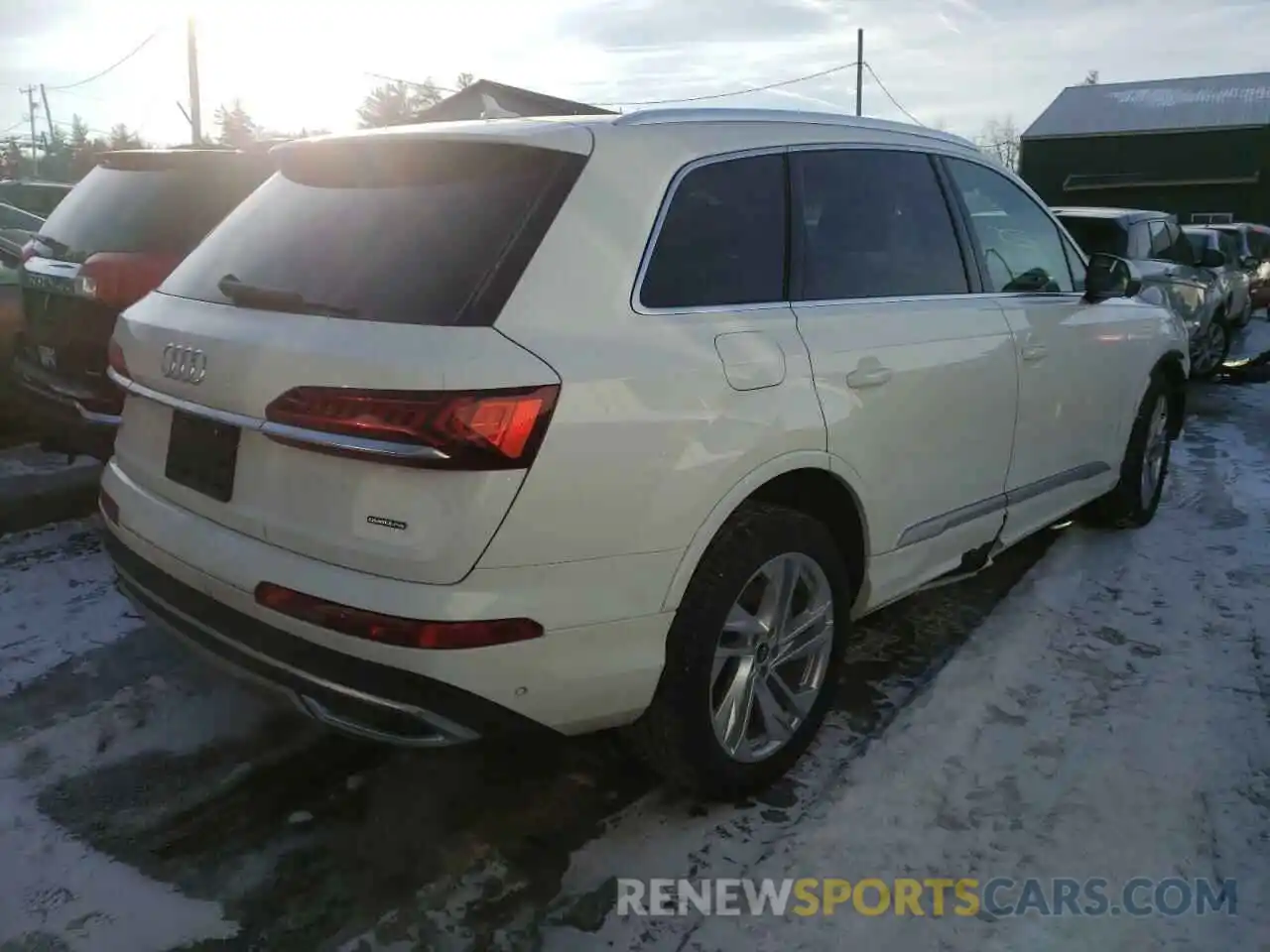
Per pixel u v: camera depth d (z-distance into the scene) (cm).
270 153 330
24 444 642
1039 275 433
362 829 295
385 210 281
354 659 241
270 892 269
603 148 277
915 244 363
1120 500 518
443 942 253
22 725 341
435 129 293
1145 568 484
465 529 232
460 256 255
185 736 338
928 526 357
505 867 280
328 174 307
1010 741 338
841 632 328
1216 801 306
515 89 962
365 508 238
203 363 271
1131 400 493
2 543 491
